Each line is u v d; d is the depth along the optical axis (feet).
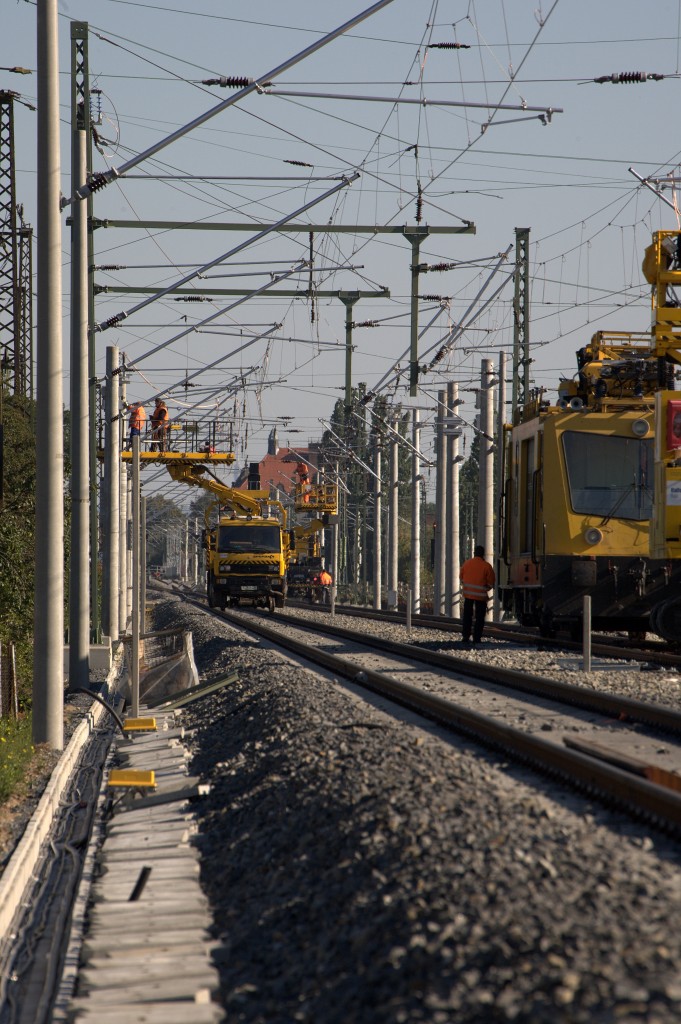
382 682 230.27
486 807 108.99
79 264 302.04
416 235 364.58
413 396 370.94
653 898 78.28
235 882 121.70
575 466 301.22
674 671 235.61
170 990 88.48
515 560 341.82
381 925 84.17
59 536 210.59
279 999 83.35
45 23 205.87
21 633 301.63
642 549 297.12
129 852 139.54
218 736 231.09
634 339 328.29
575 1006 62.80
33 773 188.65
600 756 131.85
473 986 68.59
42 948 111.04
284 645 390.83
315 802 128.77
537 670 245.86
